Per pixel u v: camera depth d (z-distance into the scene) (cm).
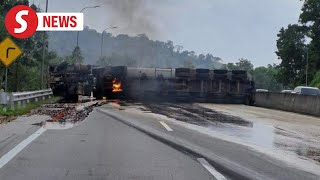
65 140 1122
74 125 1473
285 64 9031
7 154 910
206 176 745
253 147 1086
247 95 3341
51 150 970
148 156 921
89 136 1207
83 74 3681
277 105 3006
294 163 891
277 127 1619
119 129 1384
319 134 1443
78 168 788
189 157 919
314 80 7531
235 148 1059
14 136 1174
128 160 873
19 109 2031
